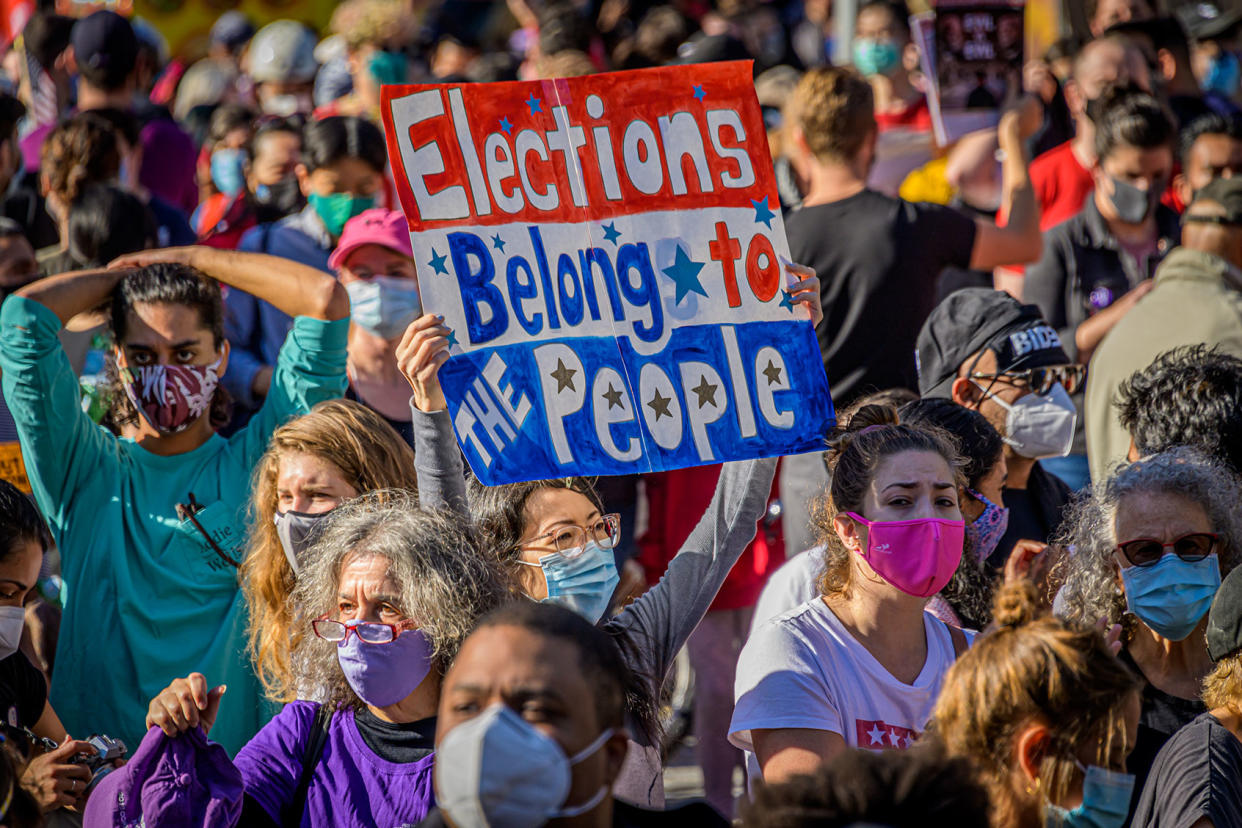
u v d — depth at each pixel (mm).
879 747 11555
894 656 11969
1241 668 10648
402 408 18906
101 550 14484
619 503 20984
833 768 7656
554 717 8172
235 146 31219
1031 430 16203
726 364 12750
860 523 11812
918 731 11695
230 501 14875
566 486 13062
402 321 18562
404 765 10531
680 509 20016
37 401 14336
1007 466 16562
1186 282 19109
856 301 19750
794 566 14359
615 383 12422
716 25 38781
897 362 19797
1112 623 12648
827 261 19875
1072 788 9094
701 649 19266
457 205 12219
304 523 13039
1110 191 22922
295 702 11156
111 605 14344
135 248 20891
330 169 21438
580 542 12922
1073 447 20625
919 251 19844
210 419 15344
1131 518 12344
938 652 12148
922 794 7418
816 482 18469
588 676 8352
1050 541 15383
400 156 12133
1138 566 12305
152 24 53094
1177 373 15133
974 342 16562
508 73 31812
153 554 14508
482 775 7770
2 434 17500
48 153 22141
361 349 18750
